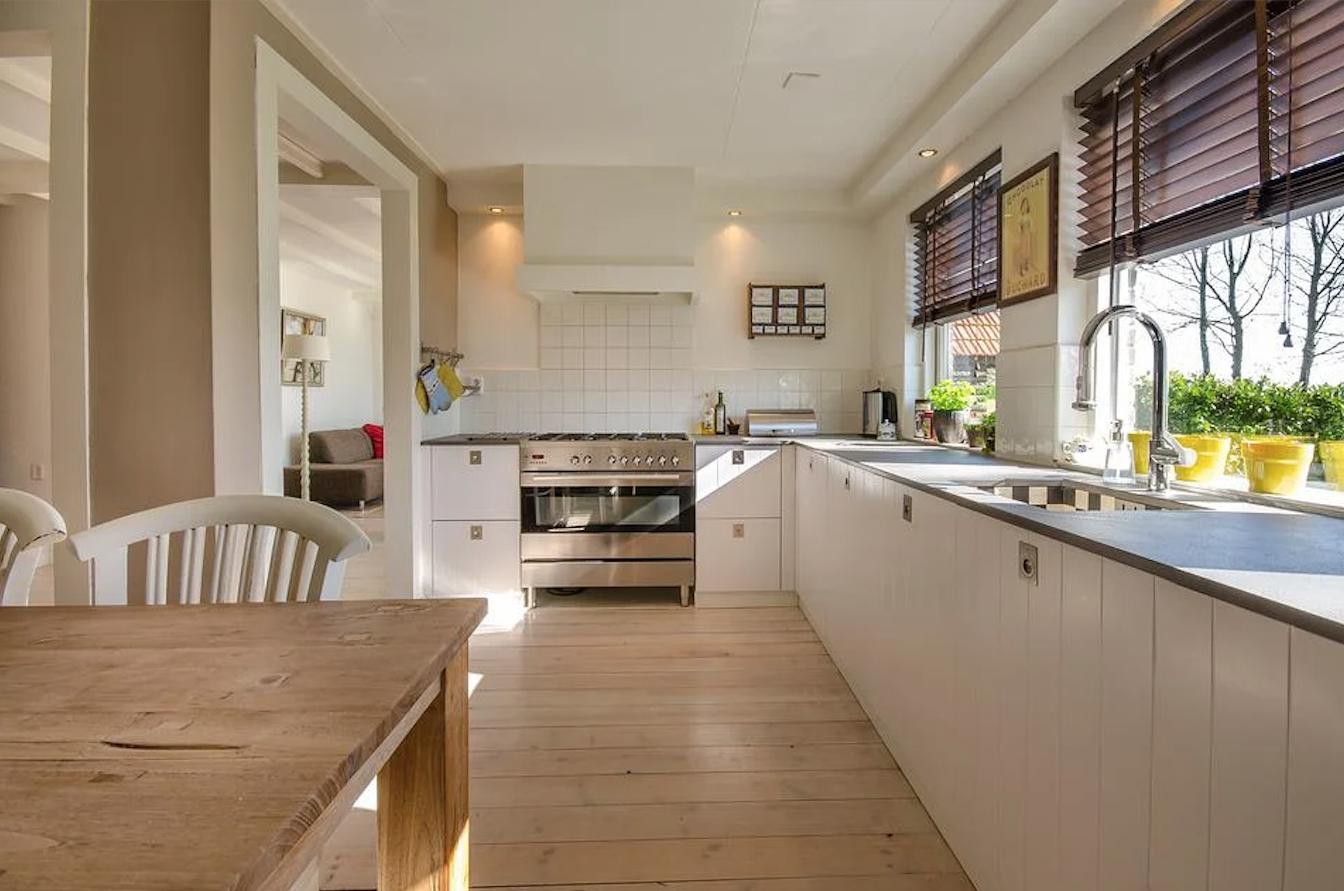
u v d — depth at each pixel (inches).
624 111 123.1
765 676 111.0
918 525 76.5
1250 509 59.9
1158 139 78.1
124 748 24.1
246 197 88.0
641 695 103.9
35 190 167.8
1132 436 82.7
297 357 215.2
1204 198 72.3
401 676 30.7
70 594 87.1
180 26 87.9
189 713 26.9
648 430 169.3
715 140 135.6
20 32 87.2
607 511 148.6
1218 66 70.4
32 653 33.2
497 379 168.1
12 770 22.5
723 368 170.1
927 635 73.9
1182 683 36.5
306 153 140.0
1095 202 89.0
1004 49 92.7
